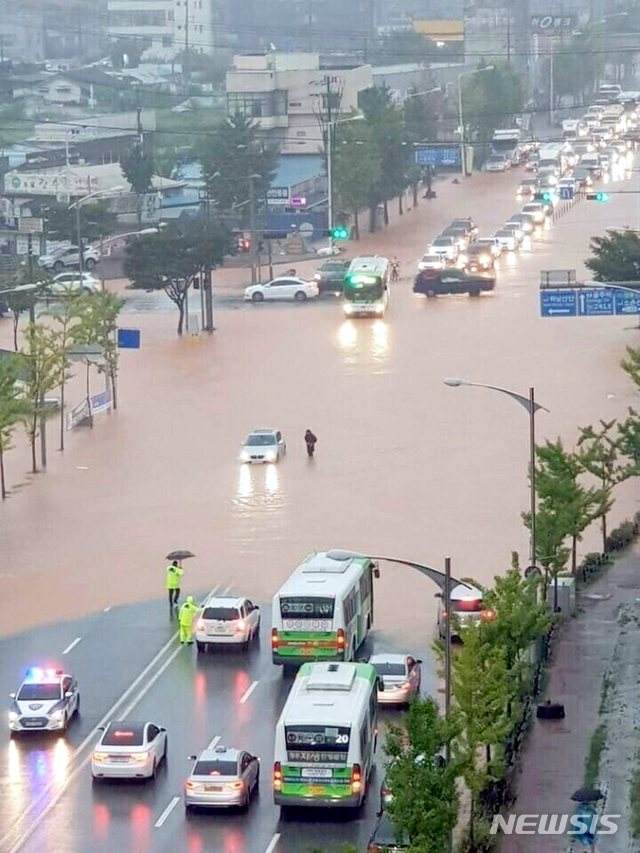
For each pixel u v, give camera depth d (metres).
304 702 63.00
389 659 74.25
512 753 66.25
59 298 141.38
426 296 180.50
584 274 178.38
